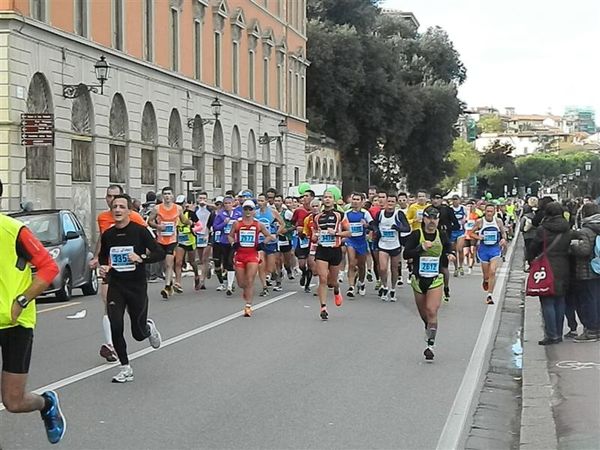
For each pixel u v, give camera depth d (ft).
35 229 64.95
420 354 42.11
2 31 101.09
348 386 34.12
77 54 118.32
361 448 25.30
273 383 34.45
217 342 44.70
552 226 44.09
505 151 455.63
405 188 277.85
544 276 43.93
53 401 23.25
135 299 34.99
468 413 30.19
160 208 66.33
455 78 290.56
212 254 79.25
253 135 194.08
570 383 34.71
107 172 127.03
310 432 26.99
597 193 430.61
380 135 248.32
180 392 32.53
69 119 116.16
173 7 153.79
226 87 180.14
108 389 32.94
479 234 65.41
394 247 65.57
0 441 25.36
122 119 133.80
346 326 51.42
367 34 249.96
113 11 130.82
